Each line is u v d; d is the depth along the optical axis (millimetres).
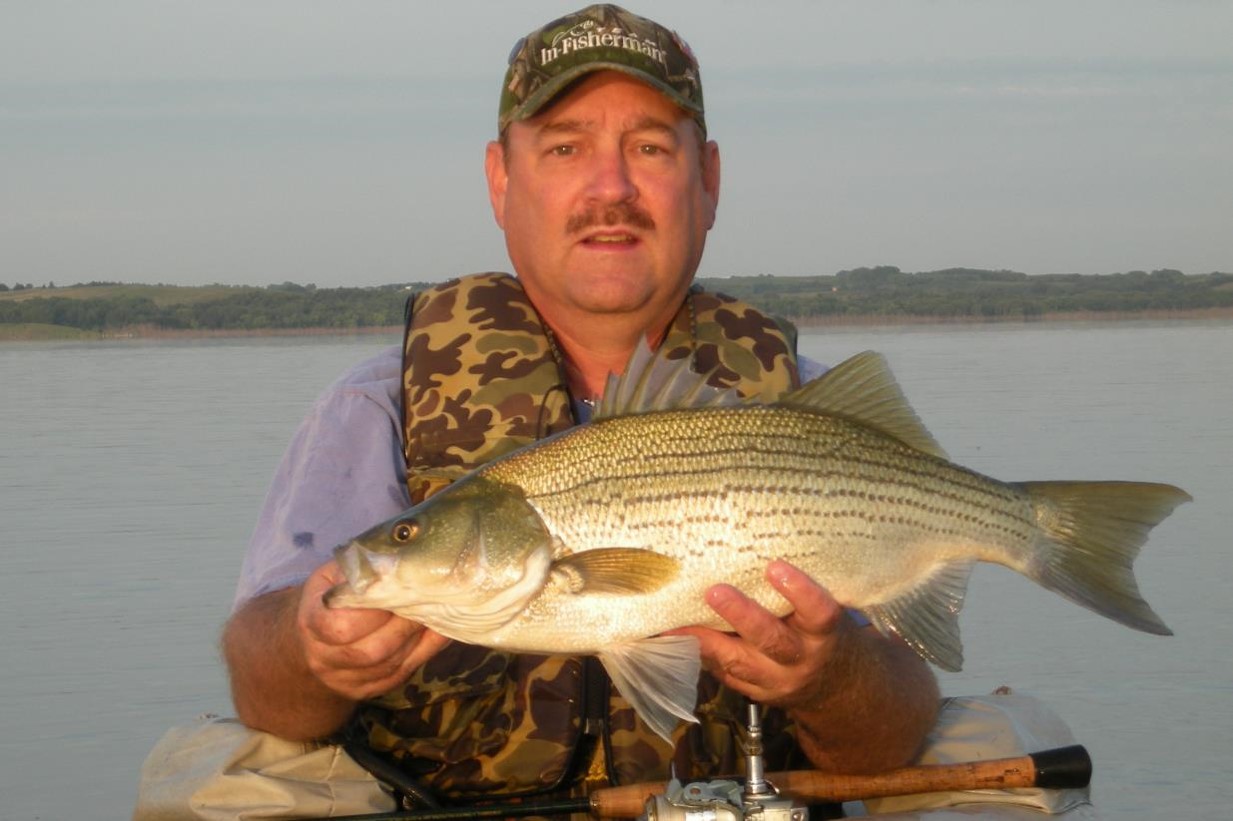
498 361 1662
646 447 1441
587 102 1649
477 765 1597
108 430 5414
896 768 1603
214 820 1550
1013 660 2553
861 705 1519
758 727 1509
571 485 1432
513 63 1693
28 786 2133
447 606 1407
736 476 1441
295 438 1658
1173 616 2732
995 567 3156
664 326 1742
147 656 2584
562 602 1420
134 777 2168
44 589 2975
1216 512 3553
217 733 1605
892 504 1477
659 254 1673
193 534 3488
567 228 1659
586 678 1600
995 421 5090
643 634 1428
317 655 1418
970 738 1700
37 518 3699
